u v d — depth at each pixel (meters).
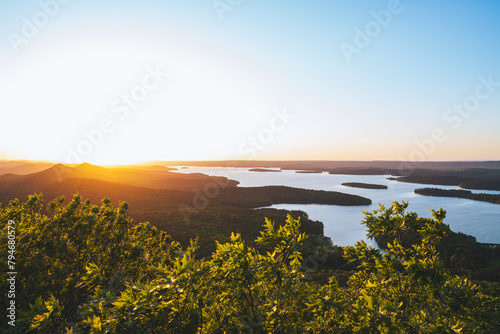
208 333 6.06
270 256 6.20
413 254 7.09
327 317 6.50
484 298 6.97
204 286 6.67
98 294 7.05
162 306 5.23
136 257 15.04
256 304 6.61
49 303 6.17
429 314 6.17
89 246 14.84
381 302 6.27
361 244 7.84
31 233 13.61
